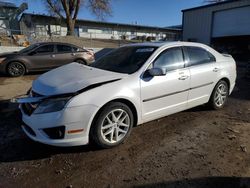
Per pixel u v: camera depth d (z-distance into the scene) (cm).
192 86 430
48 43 1005
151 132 395
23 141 361
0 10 2788
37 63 969
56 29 3344
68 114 294
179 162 307
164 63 394
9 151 332
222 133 395
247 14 1894
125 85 339
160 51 395
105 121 328
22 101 305
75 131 303
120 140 347
